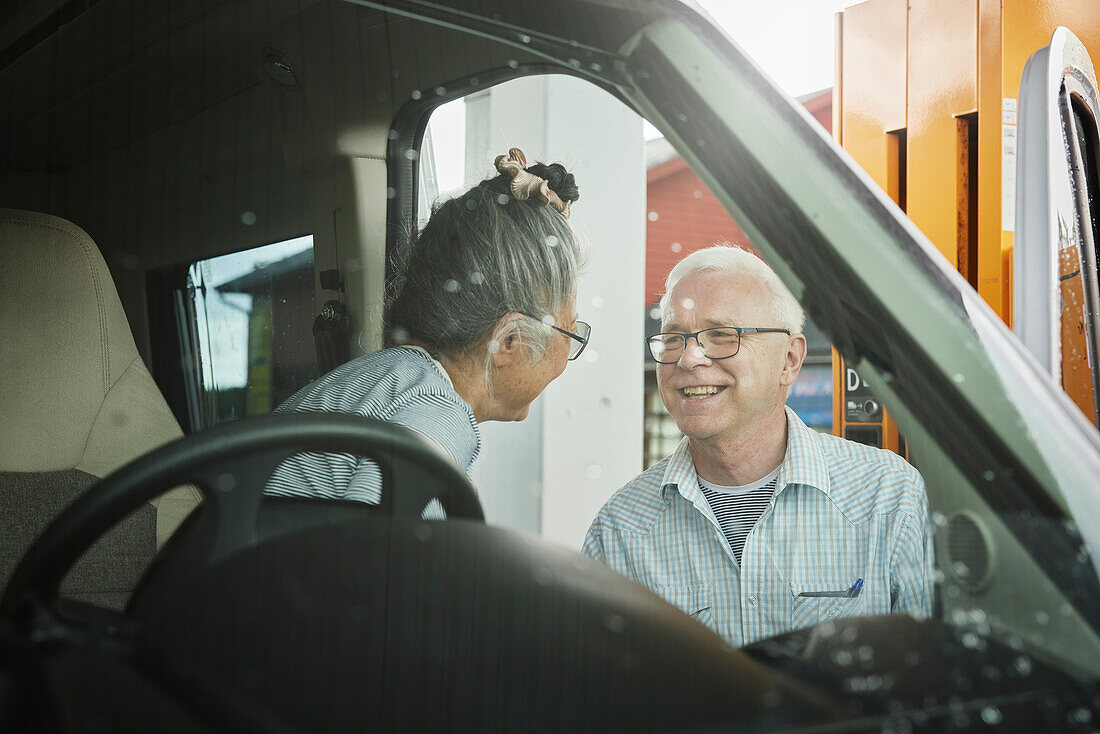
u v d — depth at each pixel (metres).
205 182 0.97
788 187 0.85
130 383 0.99
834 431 0.90
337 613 0.46
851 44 2.68
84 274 1.00
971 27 2.36
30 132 0.83
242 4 1.13
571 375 1.05
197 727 0.42
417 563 0.51
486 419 1.07
